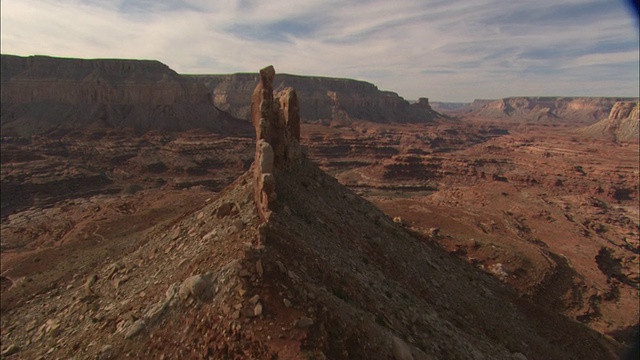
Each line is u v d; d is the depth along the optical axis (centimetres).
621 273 5834
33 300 3206
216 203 2939
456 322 2447
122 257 3384
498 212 7456
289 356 1258
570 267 5300
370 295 1922
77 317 2383
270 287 1480
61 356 1880
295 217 2344
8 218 9600
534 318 3431
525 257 4903
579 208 9494
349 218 3042
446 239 5100
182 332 1463
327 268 1862
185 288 1593
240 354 1298
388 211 6500
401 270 2745
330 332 1407
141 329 1575
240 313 1397
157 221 6006
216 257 1814
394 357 1480
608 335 3872
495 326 2797
